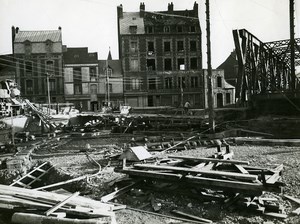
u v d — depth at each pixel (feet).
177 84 175.11
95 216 21.68
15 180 39.91
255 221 21.95
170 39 173.68
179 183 27.45
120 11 177.99
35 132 97.55
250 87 78.13
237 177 24.76
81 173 37.06
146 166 30.04
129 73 171.63
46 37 169.89
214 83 168.96
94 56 175.11
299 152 39.14
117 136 76.02
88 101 171.53
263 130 64.23
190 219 23.41
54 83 170.09
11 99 108.99
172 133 70.69
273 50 97.25
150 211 25.27
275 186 22.85
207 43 58.29
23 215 21.47
